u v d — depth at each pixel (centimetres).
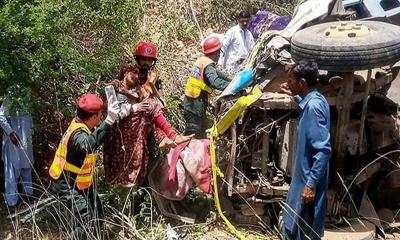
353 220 549
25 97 576
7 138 594
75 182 530
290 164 532
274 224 568
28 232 577
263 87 544
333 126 539
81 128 521
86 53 663
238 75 570
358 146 532
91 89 658
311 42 496
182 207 606
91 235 523
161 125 571
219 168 576
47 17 596
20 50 592
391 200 589
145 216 585
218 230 575
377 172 580
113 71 684
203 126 677
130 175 563
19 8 593
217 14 1025
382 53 483
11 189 600
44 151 668
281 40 567
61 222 546
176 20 993
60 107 639
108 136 558
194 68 667
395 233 565
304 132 462
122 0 687
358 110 560
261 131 540
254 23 871
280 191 541
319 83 532
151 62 570
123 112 543
